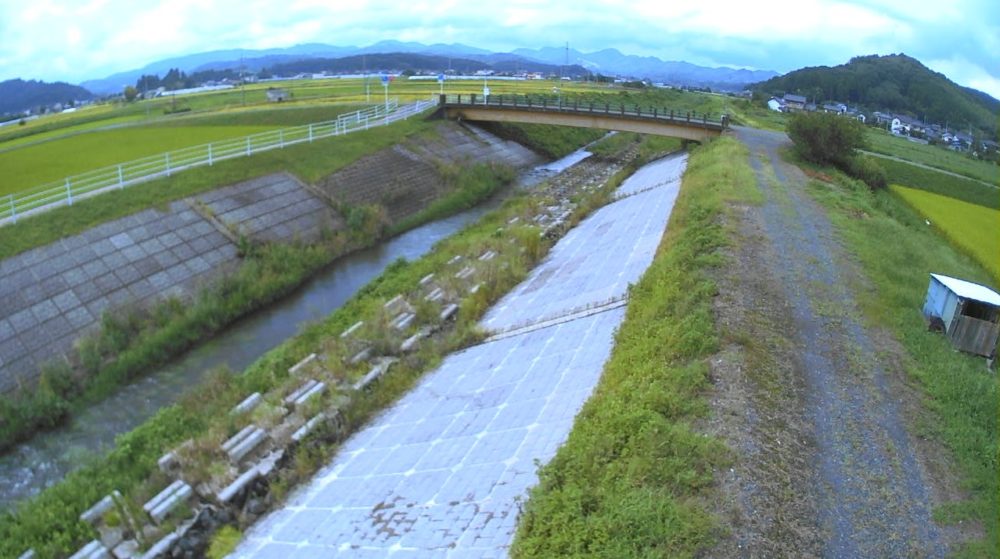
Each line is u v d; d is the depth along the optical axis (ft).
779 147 146.92
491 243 100.48
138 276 83.71
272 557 42.83
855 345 52.85
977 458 40.19
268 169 120.98
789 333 53.42
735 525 32.14
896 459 39.09
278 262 95.45
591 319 64.13
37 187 109.91
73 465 55.67
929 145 276.62
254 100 266.57
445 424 53.36
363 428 57.11
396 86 328.90
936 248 92.02
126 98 353.10
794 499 34.55
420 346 69.51
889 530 33.35
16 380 64.49
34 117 327.47
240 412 57.16
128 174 118.21
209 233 97.55
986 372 53.21
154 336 73.82
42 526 45.24
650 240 86.17
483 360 64.18
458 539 38.04
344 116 180.55
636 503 32.68
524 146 200.95
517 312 75.41
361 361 65.72
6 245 77.87
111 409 63.93
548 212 126.41
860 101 504.84
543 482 36.81
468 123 195.21
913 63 588.50
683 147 181.68
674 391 42.34
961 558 31.65
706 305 54.44
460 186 149.18
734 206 89.10
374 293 85.66
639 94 340.18
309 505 47.67
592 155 209.77
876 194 122.93
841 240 79.20
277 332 80.33
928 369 50.47
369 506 45.19
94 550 43.45
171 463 51.08
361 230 114.73
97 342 70.44
